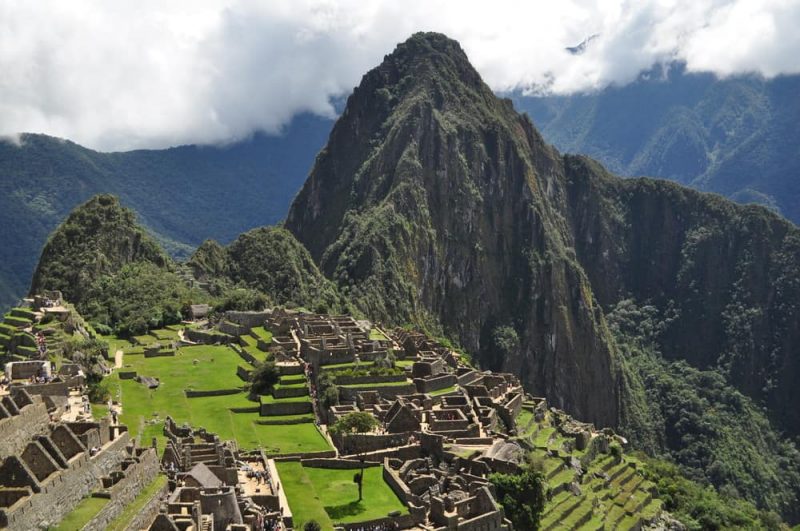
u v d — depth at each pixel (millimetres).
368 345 151125
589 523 120500
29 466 59125
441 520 92188
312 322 174500
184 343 177625
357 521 88688
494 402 139000
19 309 167125
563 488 125062
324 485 100375
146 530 62844
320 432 118438
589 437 159375
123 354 164250
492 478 105688
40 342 134875
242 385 138250
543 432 148250
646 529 141250
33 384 85438
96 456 64750
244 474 91312
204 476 76812
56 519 57156
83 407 83000
